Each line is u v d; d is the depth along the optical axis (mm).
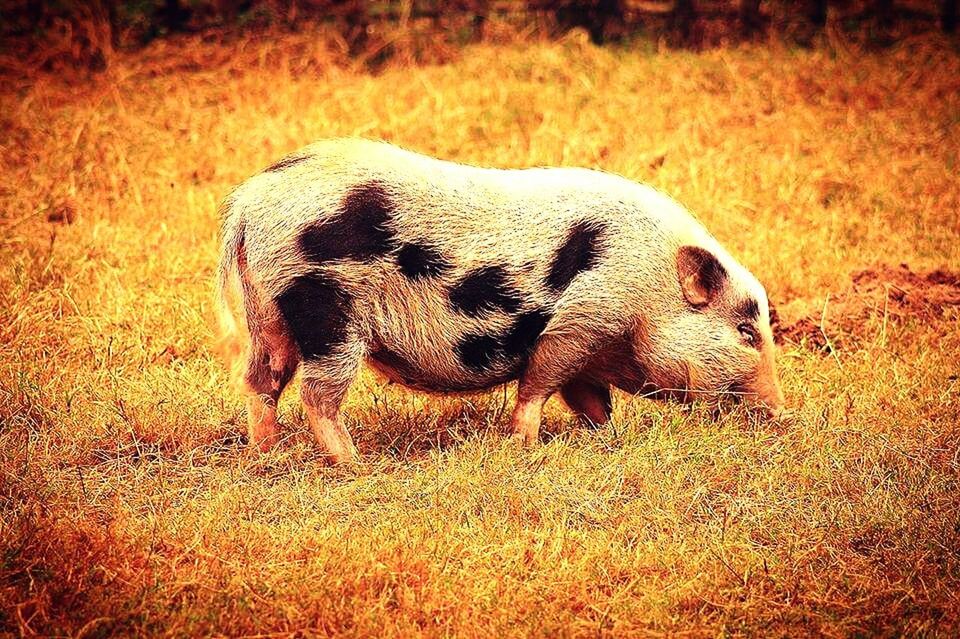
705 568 11227
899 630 10281
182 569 10789
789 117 30094
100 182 24594
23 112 28109
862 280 19812
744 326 14328
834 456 13203
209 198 23359
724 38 37031
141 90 30797
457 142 27453
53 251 20094
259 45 33656
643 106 30203
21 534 11016
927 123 30250
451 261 13344
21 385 14258
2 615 9875
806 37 37625
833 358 17172
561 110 29625
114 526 11430
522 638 9906
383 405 15102
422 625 10234
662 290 13984
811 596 10773
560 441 13789
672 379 14336
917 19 38688
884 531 11875
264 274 13203
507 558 11188
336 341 13266
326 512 12031
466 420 14672
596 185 13984
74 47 32906
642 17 37438
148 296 18203
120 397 14398
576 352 13875
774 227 23469
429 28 35750
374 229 13125
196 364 16000
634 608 10484
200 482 12711
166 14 35250
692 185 24547
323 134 27094
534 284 13555
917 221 24344
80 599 10164
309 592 10438
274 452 13359
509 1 36906
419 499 12281
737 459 13094
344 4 36031
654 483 12594
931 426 14188
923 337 17625
